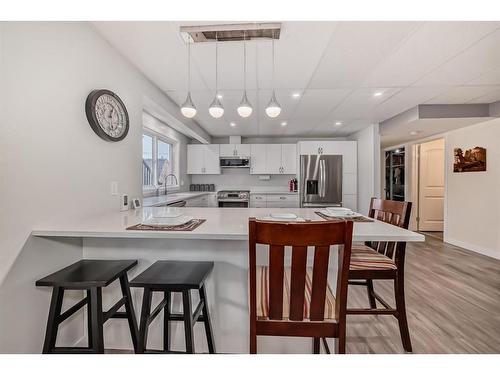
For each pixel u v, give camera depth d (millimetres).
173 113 3494
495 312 2234
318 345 1543
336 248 1594
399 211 1731
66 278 1321
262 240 975
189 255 1662
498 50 2146
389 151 6496
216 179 6129
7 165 1214
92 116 1764
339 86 2947
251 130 5398
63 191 1553
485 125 3896
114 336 1744
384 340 1864
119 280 1656
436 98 3367
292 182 5777
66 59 1570
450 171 4602
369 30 1861
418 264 3523
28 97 1315
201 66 2432
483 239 3965
